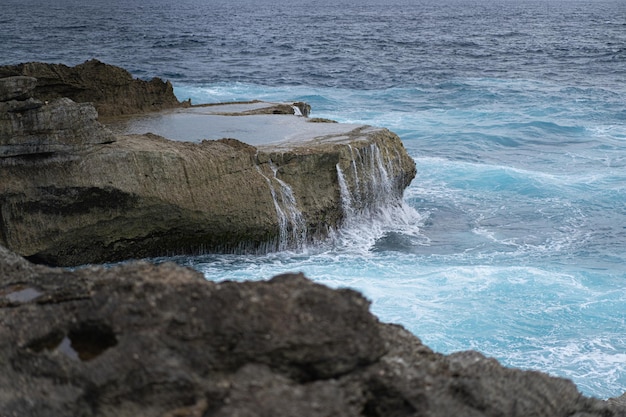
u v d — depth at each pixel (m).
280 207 15.62
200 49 64.31
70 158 13.78
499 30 94.38
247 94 37.84
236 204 15.11
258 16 140.12
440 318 11.66
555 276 13.59
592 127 29.59
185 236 15.05
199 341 3.80
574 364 10.46
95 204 14.09
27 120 13.30
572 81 43.56
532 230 17.31
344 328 3.83
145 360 3.75
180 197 14.59
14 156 13.48
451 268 14.00
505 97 37.12
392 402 3.85
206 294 3.91
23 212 13.72
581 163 24.05
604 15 140.62
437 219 18.17
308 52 62.59
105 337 3.96
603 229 17.47
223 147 15.45
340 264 14.65
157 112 20.91
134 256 14.87
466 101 36.34
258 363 3.77
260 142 16.81
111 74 20.73
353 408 3.73
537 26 103.12
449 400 3.94
